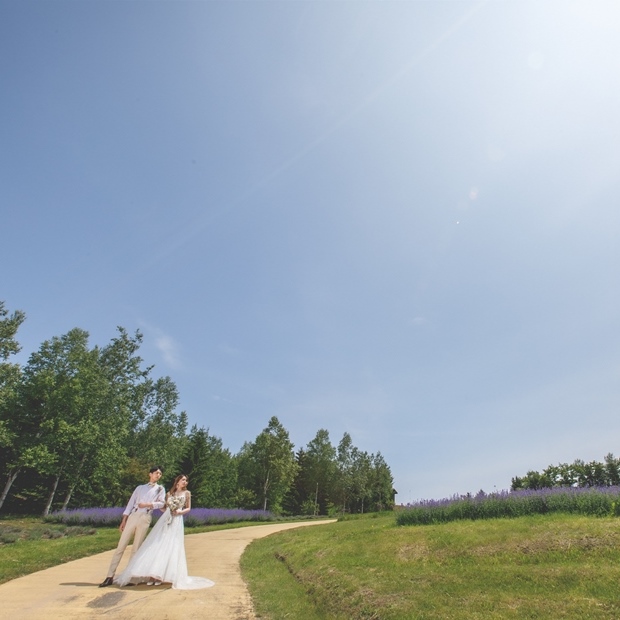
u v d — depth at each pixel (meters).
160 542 6.89
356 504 68.44
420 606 5.30
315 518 42.59
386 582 6.63
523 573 6.21
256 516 36.81
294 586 7.68
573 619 4.44
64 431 31.70
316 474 67.44
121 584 6.52
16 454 32.84
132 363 40.25
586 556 6.74
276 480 56.41
